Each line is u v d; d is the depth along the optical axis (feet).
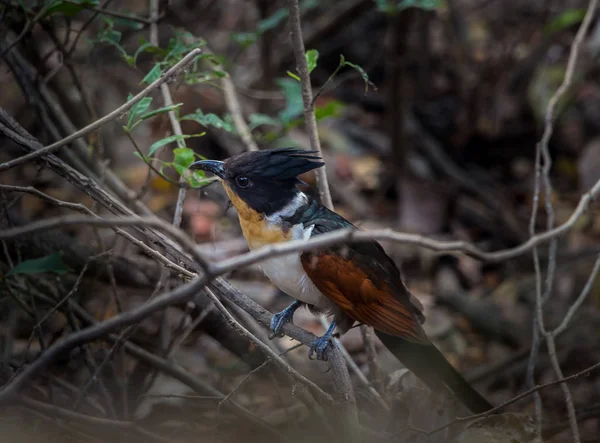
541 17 54.03
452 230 46.75
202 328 31.55
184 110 44.21
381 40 53.72
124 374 29.60
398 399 27.89
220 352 37.42
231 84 37.91
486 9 55.47
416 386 29.63
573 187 50.67
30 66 37.76
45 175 45.27
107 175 32.78
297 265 24.56
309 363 34.71
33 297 29.40
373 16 54.08
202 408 32.24
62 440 25.81
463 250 17.42
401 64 45.03
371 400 29.19
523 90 51.13
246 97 48.52
